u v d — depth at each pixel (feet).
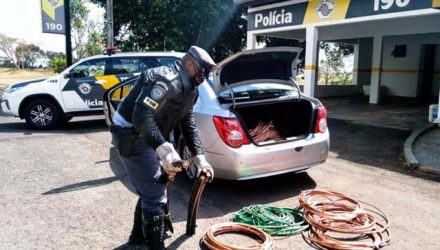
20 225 11.67
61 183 15.65
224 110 13.60
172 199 13.96
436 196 14.40
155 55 29.45
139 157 8.95
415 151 20.66
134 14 67.15
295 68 16.17
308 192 13.55
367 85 57.77
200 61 8.21
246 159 13.24
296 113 15.79
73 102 28.35
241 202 13.78
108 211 12.78
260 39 71.92
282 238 11.07
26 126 29.81
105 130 27.99
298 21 38.55
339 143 23.63
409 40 52.31
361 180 16.30
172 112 8.56
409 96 53.31
